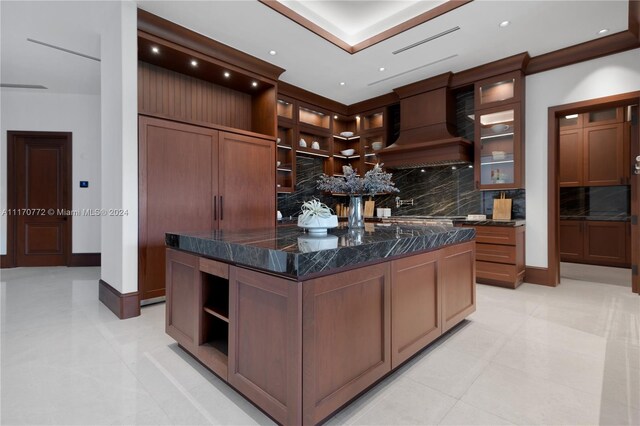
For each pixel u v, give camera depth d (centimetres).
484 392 174
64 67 425
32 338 244
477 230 409
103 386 180
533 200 407
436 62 412
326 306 144
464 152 438
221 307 193
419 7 333
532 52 384
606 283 411
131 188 297
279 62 414
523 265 407
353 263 153
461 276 256
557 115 396
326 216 205
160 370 198
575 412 156
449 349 225
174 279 222
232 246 163
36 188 529
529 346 229
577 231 554
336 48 376
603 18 313
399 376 191
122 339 243
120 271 296
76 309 311
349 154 590
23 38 353
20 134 515
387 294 177
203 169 357
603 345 230
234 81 421
